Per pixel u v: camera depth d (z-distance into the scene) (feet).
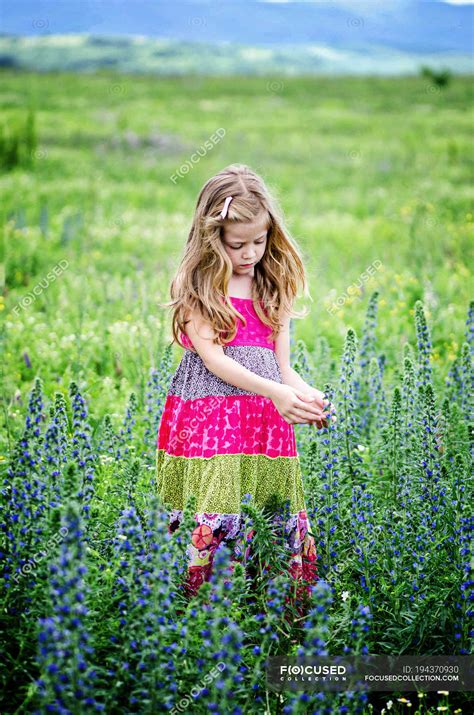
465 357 18.26
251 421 12.59
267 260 13.10
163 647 9.45
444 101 106.83
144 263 35.40
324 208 50.96
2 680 10.25
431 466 13.20
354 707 9.60
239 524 12.21
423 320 16.62
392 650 11.57
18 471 11.60
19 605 10.98
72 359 23.02
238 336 12.86
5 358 22.71
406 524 12.98
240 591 10.91
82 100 102.78
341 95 116.16
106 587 10.70
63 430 12.84
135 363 22.82
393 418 14.44
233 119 94.48
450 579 12.00
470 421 16.81
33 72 130.52
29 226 41.55
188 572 12.09
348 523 12.97
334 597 12.32
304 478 15.31
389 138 80.69
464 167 64.08
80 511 10.89
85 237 39.24
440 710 10.96
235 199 12.19
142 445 17.53
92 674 9.16
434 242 37.50
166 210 50.31
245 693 9.77
